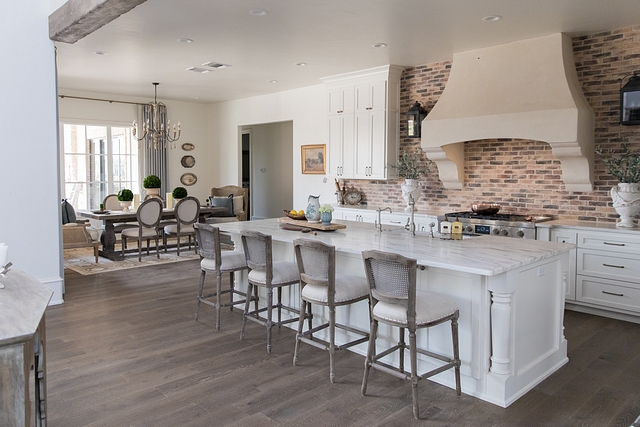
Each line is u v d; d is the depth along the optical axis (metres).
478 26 4.76
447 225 3.83
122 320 4.47
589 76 5.04
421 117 6.28
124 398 2.94
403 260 2.66
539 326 3.20
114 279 6.07
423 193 6.73
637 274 4.33
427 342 3.22
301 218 4.75
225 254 4.34
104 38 5.29
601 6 4.18
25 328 1.79
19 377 1.77
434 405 2.87
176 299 5.18
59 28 4.46
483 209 5.62
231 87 8.42
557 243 3.57
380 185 7.29
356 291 3.26
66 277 6.18
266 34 5.11
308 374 3.30
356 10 4.35
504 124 5.09
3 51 4.57
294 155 8.73
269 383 3.16
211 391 3.04
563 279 3.41
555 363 3.38
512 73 5.25
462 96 5.61
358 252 3.24
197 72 7.11
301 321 3.41
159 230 7.86
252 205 11.98
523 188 5.66
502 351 2.86
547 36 5.02
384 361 3.48
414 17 4.52
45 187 4.86
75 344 3.85
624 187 4.51
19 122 4.68
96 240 7.04
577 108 4.63
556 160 5.36
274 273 3.74
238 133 10.00
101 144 9.27
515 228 5.02
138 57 6.18
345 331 3.76
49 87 4.83
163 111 9.89
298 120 8.58
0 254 2.47
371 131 6.86
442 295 3.13
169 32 5.06
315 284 3.21
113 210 8.53
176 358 3.57
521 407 2.84
